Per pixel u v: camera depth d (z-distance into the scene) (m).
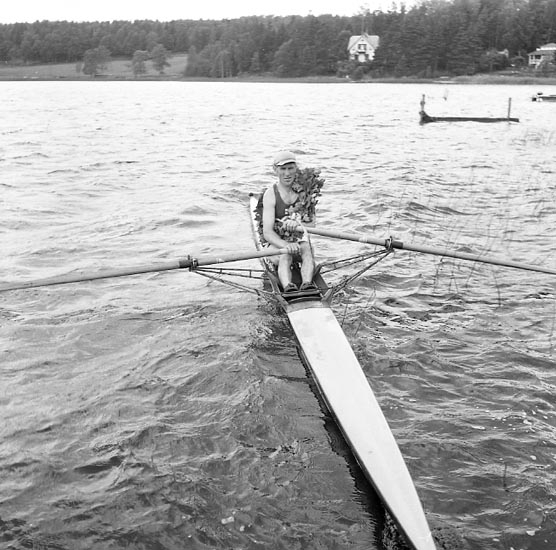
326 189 15.70
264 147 23.97
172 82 122.31
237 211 13.46
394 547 4.36
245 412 5.79
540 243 11.05
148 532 4.48
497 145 24.42
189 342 7.18
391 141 26.06
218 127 32.09
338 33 124.19
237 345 7.09
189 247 10.83
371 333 7.41
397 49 107.38
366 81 105.56
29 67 147.50
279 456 5.22
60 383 6.32
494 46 109.00
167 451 5.30
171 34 159.00
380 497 4.66
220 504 4.72
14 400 6.02
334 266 9.80
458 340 7.25
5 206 13.39
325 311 7.02
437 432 5.53
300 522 4.56
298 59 119.25
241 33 136.75
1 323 7.58
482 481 4.94
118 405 5.94
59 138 26.12
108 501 4.75
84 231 11.65
